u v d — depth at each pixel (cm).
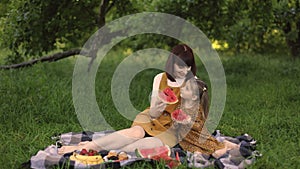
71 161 462
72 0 934
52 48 970
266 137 588
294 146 548
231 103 772
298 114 696
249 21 1064
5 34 916
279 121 651
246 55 1251
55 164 458
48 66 1009
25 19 883
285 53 1359
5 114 643
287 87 863
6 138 572
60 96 716
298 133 607
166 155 478
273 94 817
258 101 786
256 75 1000
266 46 1355
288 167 483
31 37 933
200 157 485
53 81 823
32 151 520
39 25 913
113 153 484
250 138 572
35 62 934
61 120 659
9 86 731
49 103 691
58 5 928
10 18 896
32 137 578
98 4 975
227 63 1119
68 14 946
